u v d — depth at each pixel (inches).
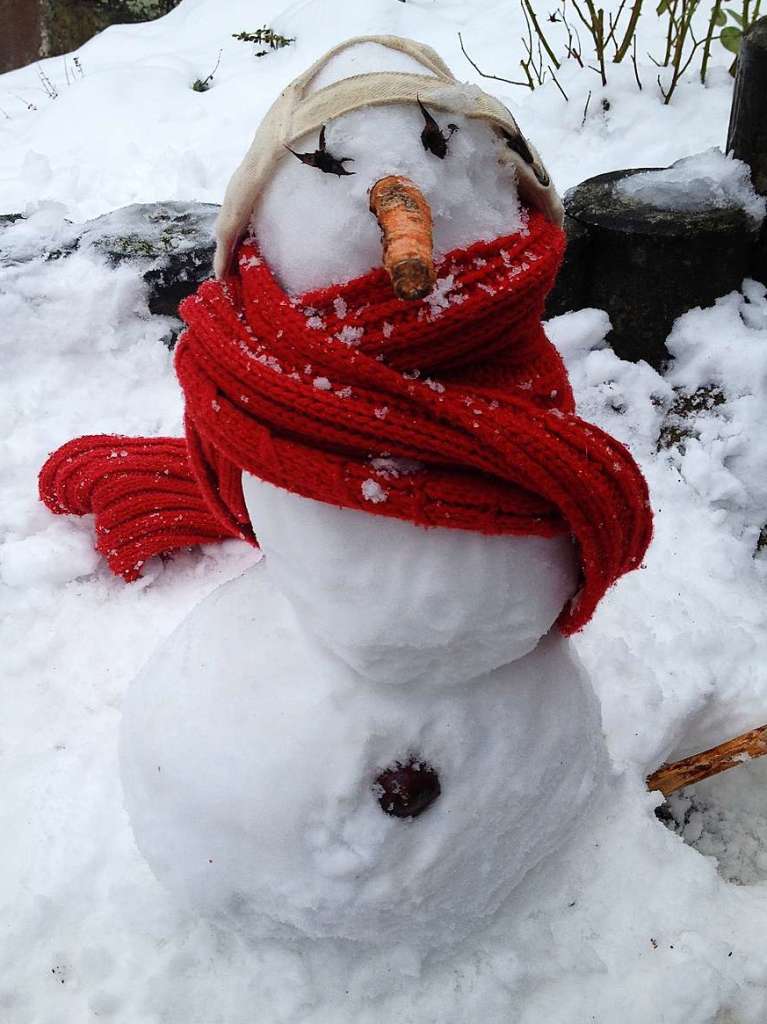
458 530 17.3
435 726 20.1
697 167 38.3
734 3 57.3
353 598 17.7
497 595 17.7
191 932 24.7
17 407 38.8
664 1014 22.3
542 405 17.9
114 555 33.4
